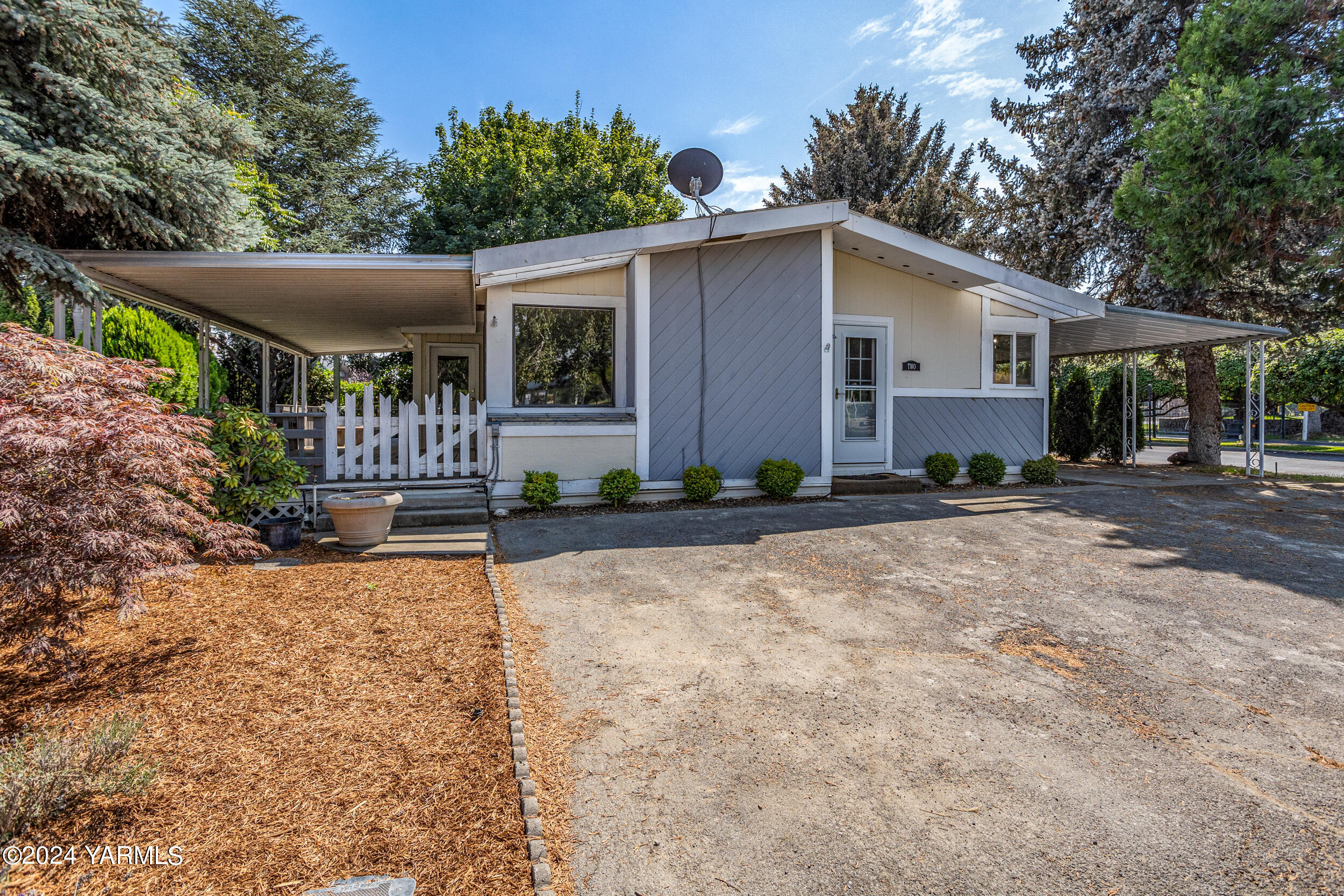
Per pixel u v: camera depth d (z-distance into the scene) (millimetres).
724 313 8531
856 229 8672
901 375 10266
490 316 8375
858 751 2684
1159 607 4461
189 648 3506
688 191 8609
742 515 7473
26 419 2783
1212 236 9789
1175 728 2893
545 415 8211
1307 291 12625
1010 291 10633
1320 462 15273
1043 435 11039
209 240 7863
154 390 10211
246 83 20562
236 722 2740
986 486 10219
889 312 10148
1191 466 14016
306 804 2199
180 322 15734
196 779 2320
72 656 3010
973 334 10641
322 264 6758
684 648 3766
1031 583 4984
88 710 2805
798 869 1996
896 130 23125
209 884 1812
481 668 3357
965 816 2266
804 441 8891
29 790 2008
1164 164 9977
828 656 3656
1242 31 9820
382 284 7691
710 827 2193
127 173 6621
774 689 3256
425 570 5199
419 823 2121
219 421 5758
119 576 2988
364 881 1847
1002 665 3545
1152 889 1916
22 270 6418
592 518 7309
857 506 8117
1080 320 11008
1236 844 2123
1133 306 14820
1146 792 2414
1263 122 9219
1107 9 14188
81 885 1793
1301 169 8703
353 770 2416
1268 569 5328
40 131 6383
